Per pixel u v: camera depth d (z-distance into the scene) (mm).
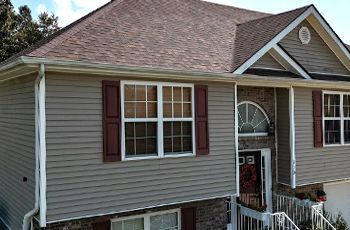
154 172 8141
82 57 7230
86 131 7309
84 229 7969
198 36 10406
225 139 9211
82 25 8492
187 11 11930
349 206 13172
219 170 9086
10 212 9273
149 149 8156
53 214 6941
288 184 10805
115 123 7613
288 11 11289
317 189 12227
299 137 10812
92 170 7367
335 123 11727
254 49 9680
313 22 11195
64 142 7059
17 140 8602
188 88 8734
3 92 9984
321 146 11227
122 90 7730
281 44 10734
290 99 10688
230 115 9305
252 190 10875
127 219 8648
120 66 7305
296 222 10867
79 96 7234
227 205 10391
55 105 6969
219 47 10180
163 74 7949
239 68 9031
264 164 11133
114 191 7613
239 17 13305
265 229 10289
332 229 10320
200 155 8781
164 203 8242
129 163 7824
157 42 9117
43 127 6820
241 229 10250
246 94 10711
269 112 11117
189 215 9320
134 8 10484
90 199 7332
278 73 10320
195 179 8711
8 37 27938
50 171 6914
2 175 10266
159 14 10805
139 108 7984
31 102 7523
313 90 11109
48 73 6898
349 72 12289
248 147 10711
